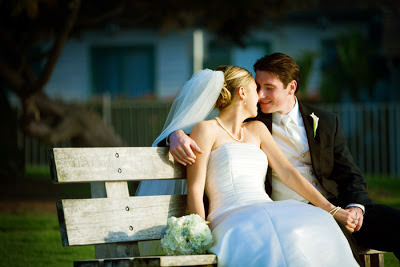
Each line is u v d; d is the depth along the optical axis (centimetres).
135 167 380
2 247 647
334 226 374
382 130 1622
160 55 2186
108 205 365
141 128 1672
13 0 1006
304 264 348
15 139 1365
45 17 1209
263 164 427
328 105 1750
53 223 809
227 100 432
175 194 421
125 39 2191
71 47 2194
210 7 1217
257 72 482
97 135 1269
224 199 401
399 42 1680
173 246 350
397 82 1797
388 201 1019
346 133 1678
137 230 373
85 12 1297
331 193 475
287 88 476
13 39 1266
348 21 2120
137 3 1314
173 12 1312
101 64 2209
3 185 1288
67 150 355
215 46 2133
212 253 355
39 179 1419
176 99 447
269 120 485
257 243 352
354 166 479
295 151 484
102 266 321
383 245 439
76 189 1247
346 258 362
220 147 416
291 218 366
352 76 1827
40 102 1231
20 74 1220
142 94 2202
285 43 2136
